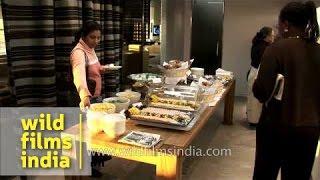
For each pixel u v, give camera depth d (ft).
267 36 13.47
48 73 10.47
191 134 6.52
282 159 6.72
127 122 7.14
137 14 16.79
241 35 19.56
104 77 13.93
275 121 6.38
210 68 20.53
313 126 6.26
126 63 16.55
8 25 9.34
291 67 6.15
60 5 10.89
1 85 9.73
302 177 6.69
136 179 9.57
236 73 20.18
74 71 8.13
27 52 10.06
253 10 18.97
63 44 11.16
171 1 20.01
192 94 8.57
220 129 14.38
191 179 9.73
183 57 20.56
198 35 20.30
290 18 6.28
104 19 13.50
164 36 20.68
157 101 8.11
